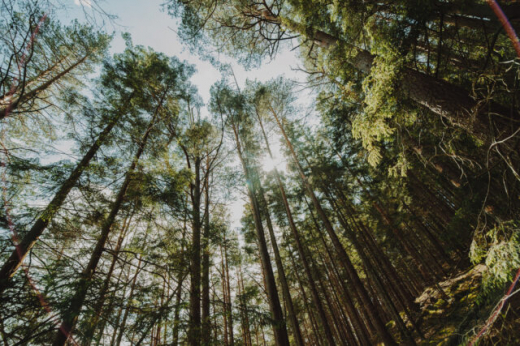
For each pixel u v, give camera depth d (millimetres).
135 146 7508
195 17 7039
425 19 3002
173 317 4195
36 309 3291
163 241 5785
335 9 4148
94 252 5348
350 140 11695
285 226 16625
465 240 4875
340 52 4941
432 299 9367
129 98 8094
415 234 13445
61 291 3582
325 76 8062
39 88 7625
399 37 3279
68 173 4809
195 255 5434
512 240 2168
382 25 3693
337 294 16312
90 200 5242
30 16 4012
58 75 8602
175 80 9742
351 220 13859
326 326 9688
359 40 4652
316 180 13758
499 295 2395
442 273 11219
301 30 5832
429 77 3291
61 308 3289
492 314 2371
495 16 2588
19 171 4359
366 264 9273
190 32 7285
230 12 8781
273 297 7758
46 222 4891
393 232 11695
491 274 2404
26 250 4367
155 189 5605
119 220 6242
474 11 2684
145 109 8211
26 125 7473
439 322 7176
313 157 14602
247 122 13320
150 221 5945
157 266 5043
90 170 5176
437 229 12406
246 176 11930
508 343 2139
